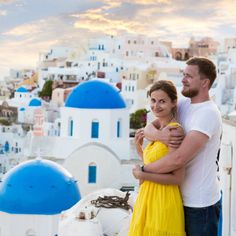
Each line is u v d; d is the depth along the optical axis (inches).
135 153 1106.1
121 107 1103.0
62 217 420.5
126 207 432.8
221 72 2605.8
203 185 245.1
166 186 245.9
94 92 1094.4
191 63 248.7
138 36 3895.2
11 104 3065.9
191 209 245.9
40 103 2989.7
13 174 776.3
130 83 2910.9
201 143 238.1
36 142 1122.7
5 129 2773.1
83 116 1079.0
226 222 385.7
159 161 242.8
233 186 370.9
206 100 249.6
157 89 251.6
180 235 245.8
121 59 3690.9
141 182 254.8
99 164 1024.2
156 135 249.4
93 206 422.9
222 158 395.9
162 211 244.4
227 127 394.3
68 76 3521.2
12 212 744.3
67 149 1089.4
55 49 3964.1
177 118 257.3
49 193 755.4
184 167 244.5
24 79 3831.2
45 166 788.0
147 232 247.3
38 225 745.6
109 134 1082.1
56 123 2308.1
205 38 3858.3
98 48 3907.5
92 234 386.9
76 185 804.6
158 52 3846.0
